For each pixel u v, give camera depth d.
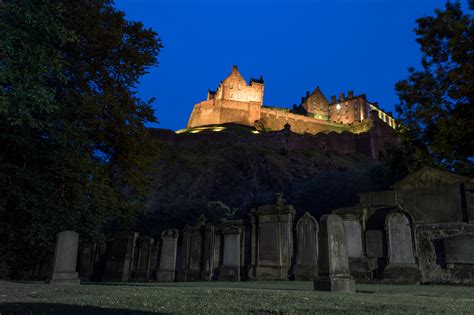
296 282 11.28
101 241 15.71
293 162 55.25
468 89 17.69
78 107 14.51
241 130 72.81
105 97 15.36
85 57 16.38
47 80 14.10
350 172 41.91
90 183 14.20
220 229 15.55
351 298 5.35
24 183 12.65
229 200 46.59
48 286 8.34
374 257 12.20
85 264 18.16
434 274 11.25
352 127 81.81
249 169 52.84
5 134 12.09
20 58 8.94
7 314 3.77
